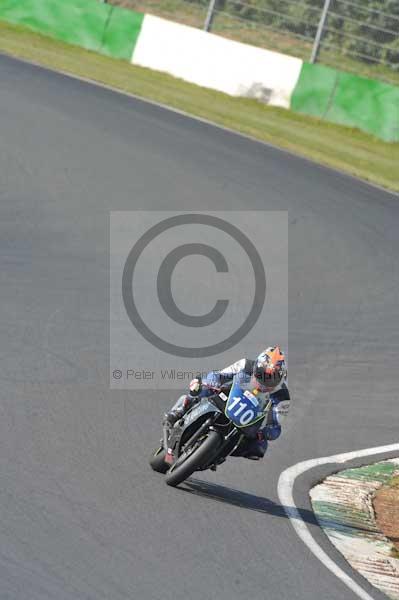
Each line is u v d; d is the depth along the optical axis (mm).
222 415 27406
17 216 53500
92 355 37719
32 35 104312
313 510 28984
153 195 61531
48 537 22297
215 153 72688
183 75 97938
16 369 34250
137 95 86500
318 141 85750
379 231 63031
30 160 63562
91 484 26281
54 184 60219
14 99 75812
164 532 24297
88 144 68812
